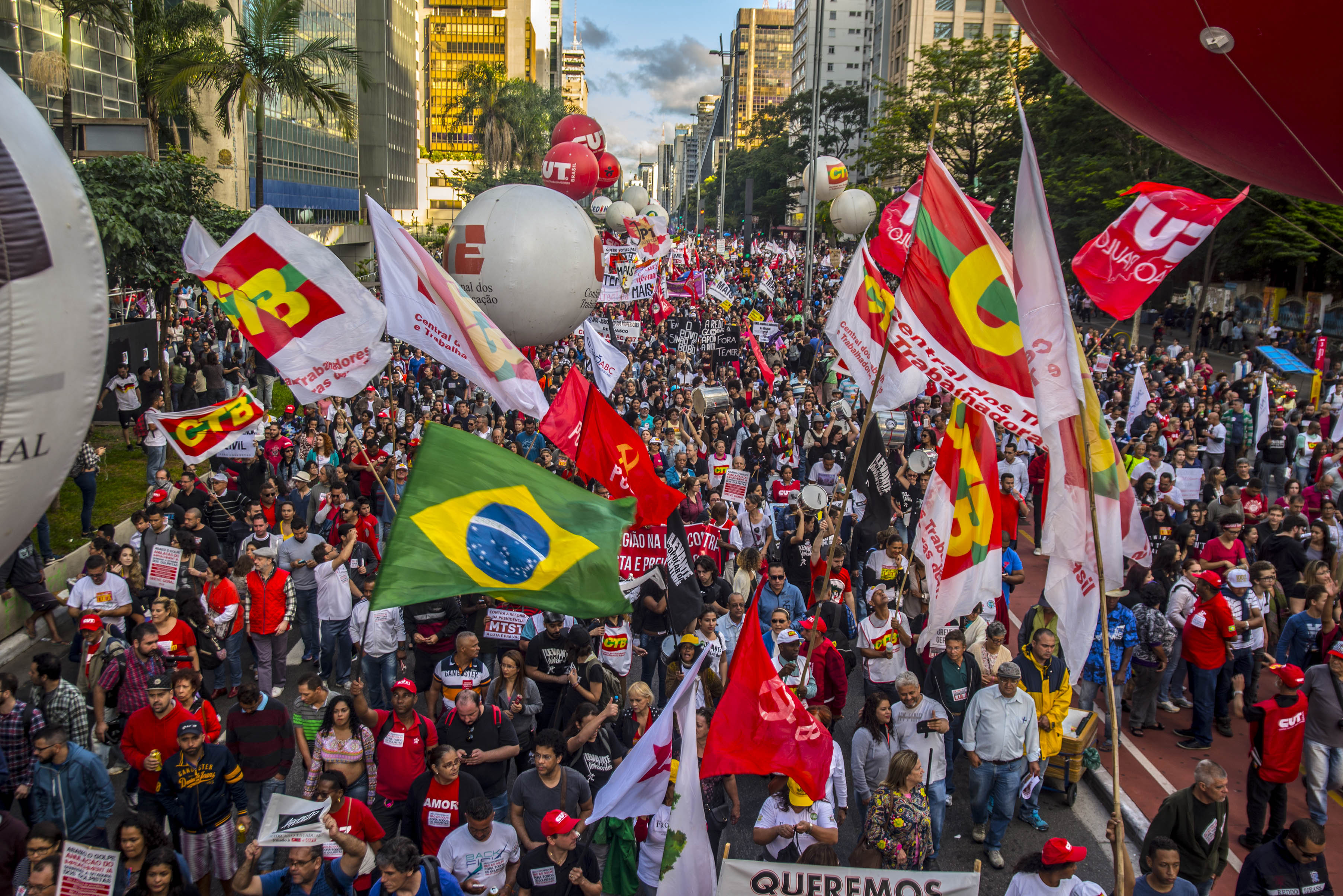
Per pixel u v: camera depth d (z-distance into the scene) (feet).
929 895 17.99
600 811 19.76
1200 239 32.50
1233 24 25.09
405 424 57.21
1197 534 41.22
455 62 445.37
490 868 20.83
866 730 25.11
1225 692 33.45
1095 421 21.68
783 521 40.96
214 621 33.22
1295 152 28.66
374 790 25.45
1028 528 59.62
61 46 100.53
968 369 23.24
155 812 23.22
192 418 42.16
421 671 32.76
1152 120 31.14
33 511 12.34
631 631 35.83
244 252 30.04
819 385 84.33
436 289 34.45
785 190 341.62
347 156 224.74
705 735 24.80
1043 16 29.73
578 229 53.06
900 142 177.17
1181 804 22.24
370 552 38.52
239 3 136.98
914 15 301.84
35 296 11.44
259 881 19.63
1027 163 19.48
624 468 29.76
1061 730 28.55
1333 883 25.25
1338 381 79.61
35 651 38.93
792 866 18.15
